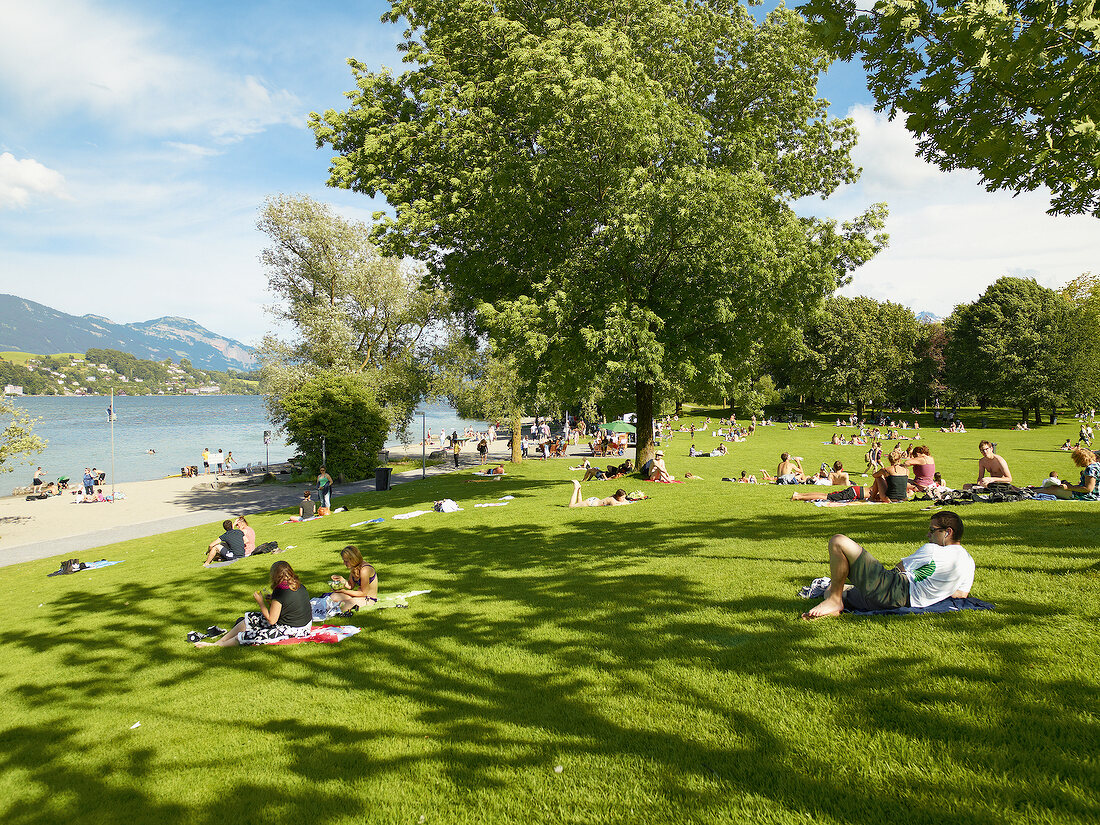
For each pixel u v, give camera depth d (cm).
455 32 2375
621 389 2927
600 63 1977
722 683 519
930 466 1587
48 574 1777
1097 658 468
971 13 577
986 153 660
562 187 2125
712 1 2577
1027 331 6969
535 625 752
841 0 670
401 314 4794
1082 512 1061
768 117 2452
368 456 4162
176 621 1005
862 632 582
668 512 1620
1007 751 372
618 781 399
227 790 441
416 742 486
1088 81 623
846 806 345
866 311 9131
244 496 3778
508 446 6650
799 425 7994
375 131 2386
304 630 809
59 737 572
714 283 2009
